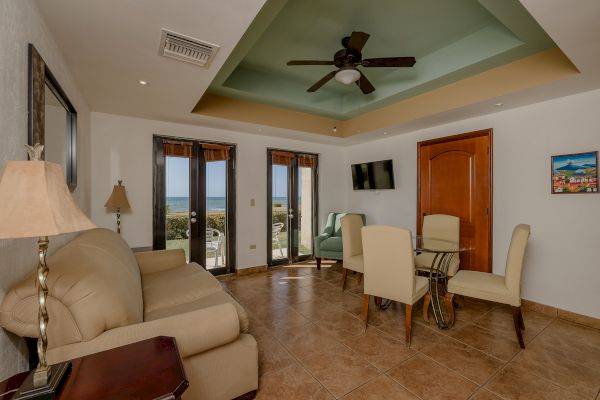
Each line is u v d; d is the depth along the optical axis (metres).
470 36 2.75
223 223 4.33
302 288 3.71
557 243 2.88
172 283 2.38
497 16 2.09
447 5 2.29
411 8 2.33
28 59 1.35
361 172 5.14
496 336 2.43
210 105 3.53
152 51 1.98
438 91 3.35
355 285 3.84
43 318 0.88
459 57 2.85
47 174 0.83
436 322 2.69
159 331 1.31
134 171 3.58
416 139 4.31
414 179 4.35
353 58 2.37
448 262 2.99
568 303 2.80
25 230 0.75
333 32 2.66
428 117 3.55
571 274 2.79
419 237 3.49
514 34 2.41
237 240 4.40
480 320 2.74
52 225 0.78
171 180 3.87
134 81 2.46
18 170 0.80
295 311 2.96
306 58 3.16
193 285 2.31
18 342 1.22
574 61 2.11
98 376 0.92
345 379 1.86
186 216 3.99
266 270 4.65
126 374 0.93
